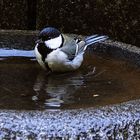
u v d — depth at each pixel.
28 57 8.89
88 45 8.90
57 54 7.95
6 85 7.38
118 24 10.34
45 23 10.92
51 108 6.32
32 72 8.09
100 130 5.30
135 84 7.46
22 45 9.13
